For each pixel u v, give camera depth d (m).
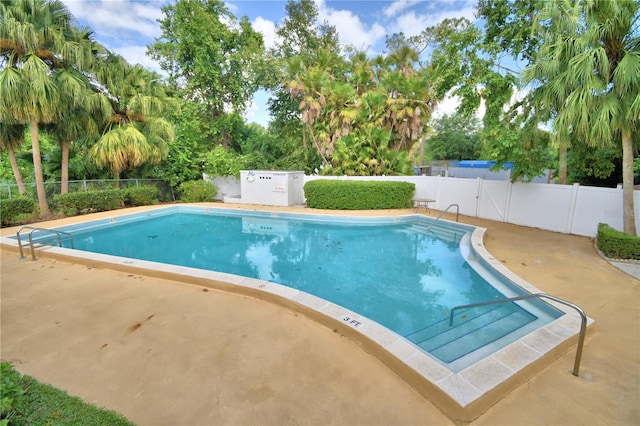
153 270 4.69
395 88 13.02
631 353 2.86
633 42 5.25
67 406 1.74
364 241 8.09
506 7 9.42
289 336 3.06
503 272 4.92
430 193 11.64
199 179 14.80
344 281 5.49
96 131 10.70
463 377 2.30
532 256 5.91
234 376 2.45
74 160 12.21
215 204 13.06
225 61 17.19
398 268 6.09
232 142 20.52
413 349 2.62
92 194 10.70
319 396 2.25
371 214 10.42
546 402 2.25
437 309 4.36
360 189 11.23
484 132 8.98
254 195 13.20
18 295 4.05
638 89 4.96
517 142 7.86
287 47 17.92
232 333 3.11
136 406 2.12
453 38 10.97
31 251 5.75
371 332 2.91
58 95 8.88
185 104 15.55
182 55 16.31
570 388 2.40
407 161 12.98
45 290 4.22
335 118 12.94
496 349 3.18
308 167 17.36
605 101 5.17
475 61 9.95
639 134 6.12
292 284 5.37
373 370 2.56
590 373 2.58
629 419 2.08
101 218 9.66
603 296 4.12
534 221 8.49
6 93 8.02
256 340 2.98
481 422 2.06
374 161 12.69
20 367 2.55
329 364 2.62
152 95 11.78
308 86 13.14
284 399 2.21
